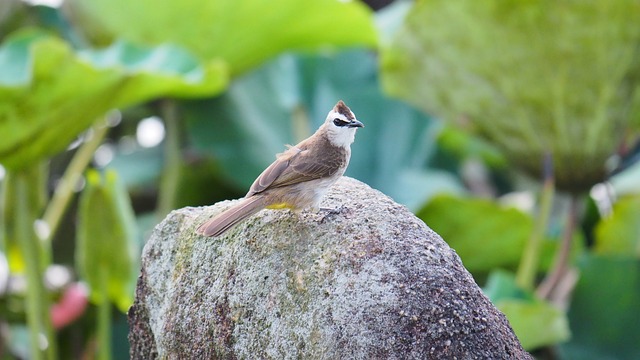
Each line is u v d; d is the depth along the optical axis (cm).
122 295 1147
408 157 1631
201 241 704
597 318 1352
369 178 1617
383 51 1397
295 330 634
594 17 1234
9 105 1095
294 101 1580
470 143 1770
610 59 1273
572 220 1366
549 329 1133
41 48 1059
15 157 1143
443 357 605
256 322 654
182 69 1245
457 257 647
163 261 729
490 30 1292
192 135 1499
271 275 655
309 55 1634
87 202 1094
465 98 1373
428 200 1375
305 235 659
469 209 1380
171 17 1395
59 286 1466
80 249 1121
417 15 1312
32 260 1166
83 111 1150
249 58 1475
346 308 619
